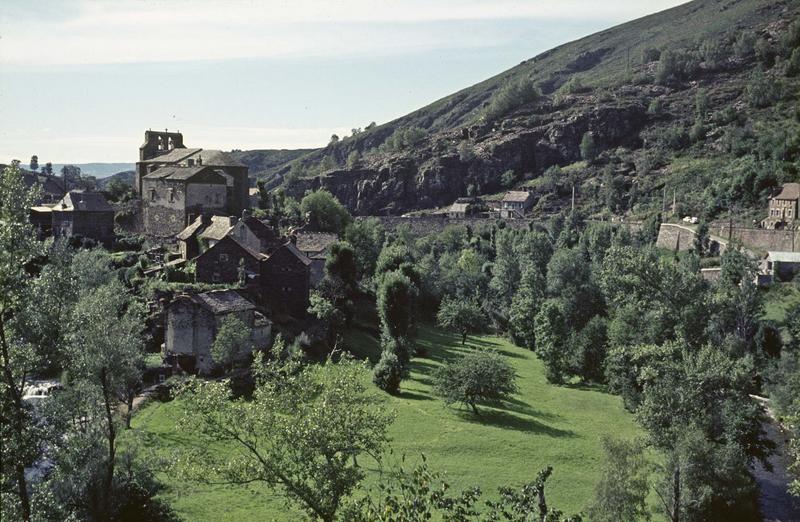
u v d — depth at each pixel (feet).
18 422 133.90
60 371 230.89
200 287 325.21
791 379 292.40
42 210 441.68
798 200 604.90
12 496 137.90
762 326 372.79
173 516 172.35
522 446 254.68
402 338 345.10
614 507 177.58
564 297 442.50
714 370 228.02
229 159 501.56
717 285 408.46
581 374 375.25
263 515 176.14
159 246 413.39
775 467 262.67
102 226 443.32
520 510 106.22
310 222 536.42
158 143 570.05
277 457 123.54
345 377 129.49
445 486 103.24
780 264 492.54
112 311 184.65
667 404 222.07
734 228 595.06
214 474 124.16
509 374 304.91
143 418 226.79
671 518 193.16
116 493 161.89
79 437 159.53
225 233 367.45
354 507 111.65
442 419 278.67
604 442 187.52
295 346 267.18
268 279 347.56
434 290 524.11
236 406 126.11
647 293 309.22
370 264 525.75
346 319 386.52
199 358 274.98
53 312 153.07
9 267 133.90
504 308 520.83
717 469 193.67
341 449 121.19
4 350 133.28
